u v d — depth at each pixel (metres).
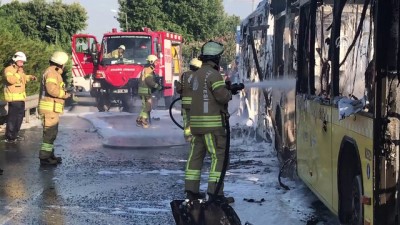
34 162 10.58
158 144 12.50
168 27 44.91
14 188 8.38
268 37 10.95
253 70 13.81
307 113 6.82
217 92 6.29
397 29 4.19
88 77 23.44
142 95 15.20
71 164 10.39
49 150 10.28
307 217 6.50
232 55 39.41
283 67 9.23
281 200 7.31
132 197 7.83
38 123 17.31
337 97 5.39
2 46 16.91
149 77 15.13
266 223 6.32
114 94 21.47
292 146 8.75
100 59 21.81
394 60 4.21
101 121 17.11
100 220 6.69
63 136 14.33
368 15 4.91
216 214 5.73
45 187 8.46
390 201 4.24
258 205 7.09
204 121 6.39
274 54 10.06
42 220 6.70
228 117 6.38
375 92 4.24
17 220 6.70
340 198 5.29
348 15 5.52
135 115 19.11
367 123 4.43
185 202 5.82
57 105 10.29
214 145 6.41
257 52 12.73
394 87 4.21
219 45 6.52
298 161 7.46
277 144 9.98
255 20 12.78
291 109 8.79
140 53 21.88
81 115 19.38
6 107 14.61
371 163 4.33
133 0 45.22
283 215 6.60
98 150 12.03
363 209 4.61
